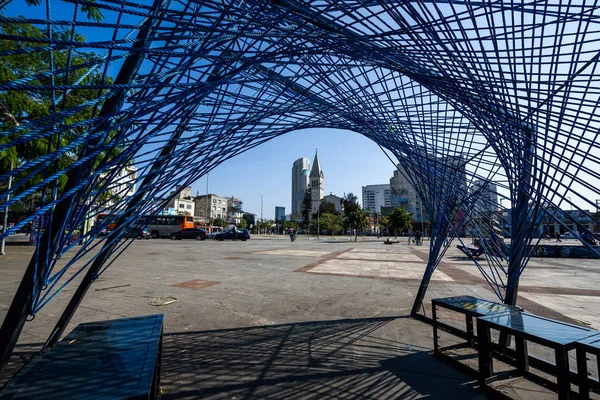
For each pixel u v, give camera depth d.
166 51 1.58
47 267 1.76
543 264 12.81
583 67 2.05
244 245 24.42
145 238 33.84
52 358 1.90
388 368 3.24
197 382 2.93
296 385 2.90
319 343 3.89
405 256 15.91
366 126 3.67
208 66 1.88
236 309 5.39
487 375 2.84
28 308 1.74
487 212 4.20
